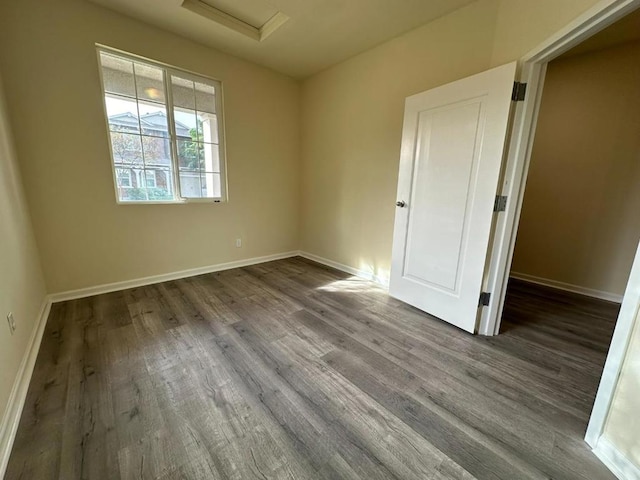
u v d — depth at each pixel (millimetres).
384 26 2518
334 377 1599
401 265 2641
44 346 1834
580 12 1372
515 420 1327
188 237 3199
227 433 1224
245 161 3535
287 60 3266
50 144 2279
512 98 1773
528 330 2184
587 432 1213
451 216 2164
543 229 3203
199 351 1815
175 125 2938
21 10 2062
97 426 1241
